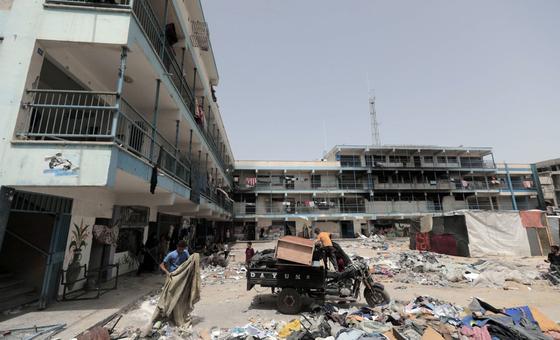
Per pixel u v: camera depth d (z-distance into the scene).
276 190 41.03
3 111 6.08
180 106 11.88
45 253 7.07
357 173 43.25
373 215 40.22
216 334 5.87
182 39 12.77
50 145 6.07
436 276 12.88
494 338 5.17
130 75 8.95
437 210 41.44
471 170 44.06
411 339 5.17
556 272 11.91
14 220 7.50
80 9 6.98
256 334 5.72
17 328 5.58
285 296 7.43
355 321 6.16
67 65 7.77
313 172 42.91
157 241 13.58
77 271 8.28
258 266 8.09
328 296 8.05
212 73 21.06
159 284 10.34
